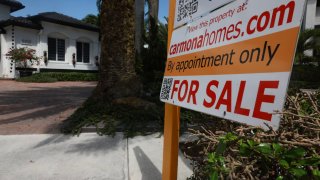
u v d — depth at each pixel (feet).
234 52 6.02
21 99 30.89
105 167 11.17
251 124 5.23
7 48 60.03
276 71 4.86
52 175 10.40
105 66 20.85
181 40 8.43
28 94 35.83
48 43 65.87
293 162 4.51
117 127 16.20
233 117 5.71
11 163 11.49
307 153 4.88
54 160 11.84
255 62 5.39
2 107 25.20
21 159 11.93
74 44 69.62
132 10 21.25
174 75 8.51
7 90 40.16
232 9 6.26
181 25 8.54
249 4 5.75
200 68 7.19
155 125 16.60
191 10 8.00
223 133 6.43
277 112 4.65
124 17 20.81
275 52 4.95
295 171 4.33
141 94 21.63
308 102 7.09
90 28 71.00
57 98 31.99
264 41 5.24
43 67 64.34
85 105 20.40
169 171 8.65
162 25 48.06
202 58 7.16
